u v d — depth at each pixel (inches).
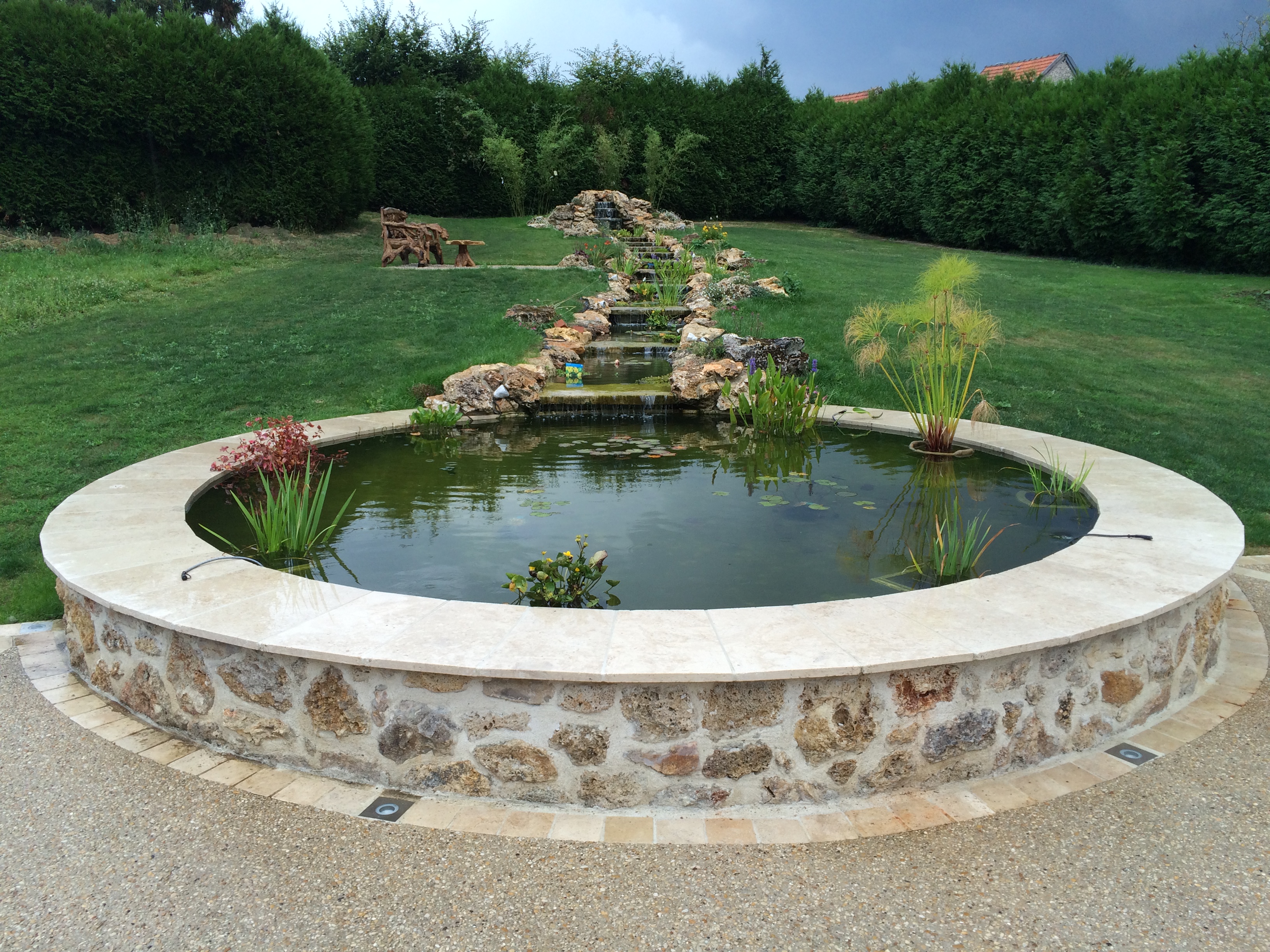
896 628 100.7
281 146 574.2
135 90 500.7
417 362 303.4
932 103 689.6
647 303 438.9
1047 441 216.1
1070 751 106.0
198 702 107.7
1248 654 133.6
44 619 148.6
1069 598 109.8
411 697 96.3
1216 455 228.8
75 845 88.4
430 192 768.3
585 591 129.1
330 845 88.4
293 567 139.1
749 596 128.3
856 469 202.4
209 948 74.2
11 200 486.3
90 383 274.5
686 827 91.9
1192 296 430.9
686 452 221.0
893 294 422.3
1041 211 602.9
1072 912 78.2
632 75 930.1
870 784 97.3
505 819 93.1
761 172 830.5
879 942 74.8
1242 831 89.7
